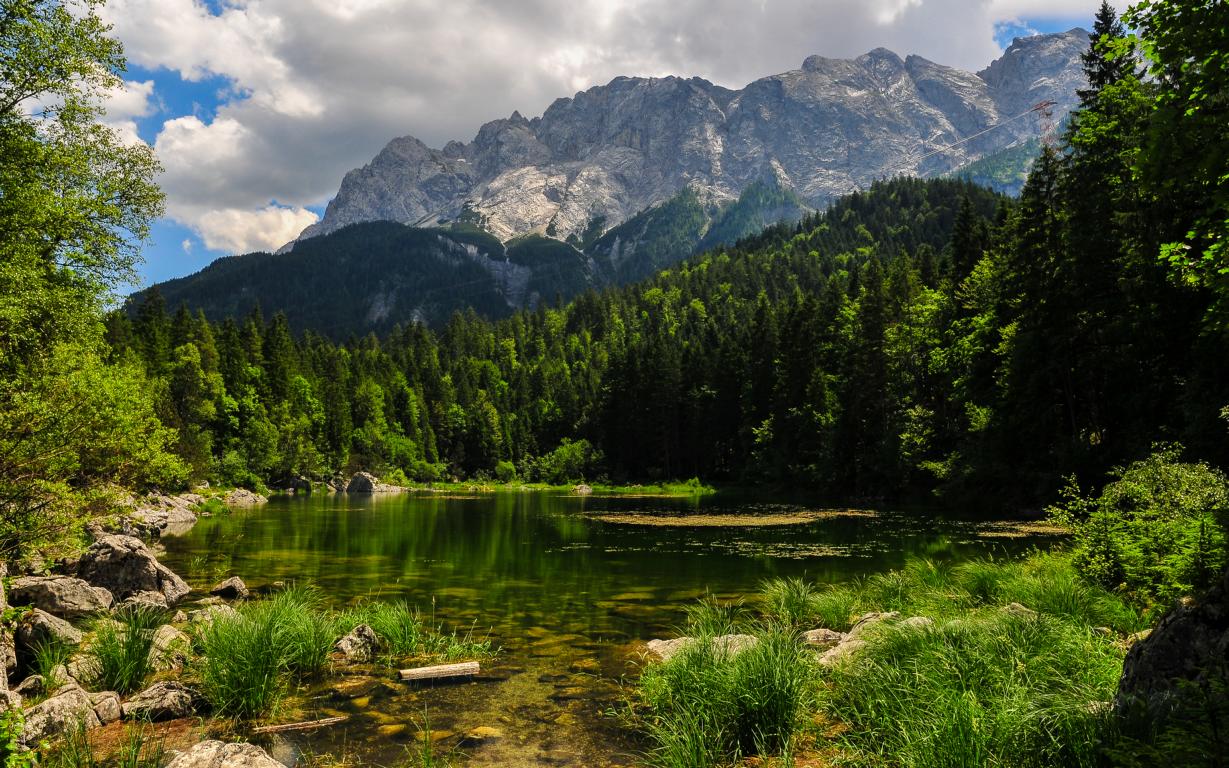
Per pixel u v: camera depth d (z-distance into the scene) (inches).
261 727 287.0
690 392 3218.5
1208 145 238.2
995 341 1499.8
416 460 3902.6
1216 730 152.0
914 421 1761.8
